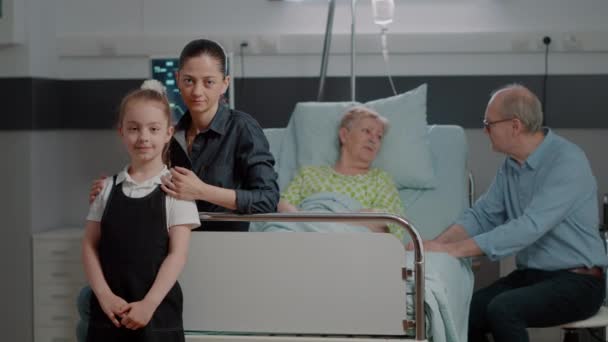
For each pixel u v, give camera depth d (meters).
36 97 4.11
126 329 2.26
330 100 4.17
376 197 3.19
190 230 2.36
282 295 2.43
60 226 4.38
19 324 4.16
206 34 4.24
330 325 2.42
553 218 2.98
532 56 4.10
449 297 2.63
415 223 3.31
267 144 2.71
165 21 4.26
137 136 2.32
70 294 4.06
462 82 4.12
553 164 3.06
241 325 2.45
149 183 2.32
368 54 4.15
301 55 4.19
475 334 3.13
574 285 2.96
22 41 4.04
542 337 3.83
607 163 4.15
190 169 2.66
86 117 4.32
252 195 2.48
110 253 2.28
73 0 4.31
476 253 3.00
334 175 3.23
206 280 2.46
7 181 4.12
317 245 2.41
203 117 2.68
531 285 3.03
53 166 4.30
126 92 4.29
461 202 3.37
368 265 2.41
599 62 4.09
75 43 4.29
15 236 4.13
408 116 3.38
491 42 4.07
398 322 2.40
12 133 4.10
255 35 4.18
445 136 3.48
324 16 4.18
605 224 3.66
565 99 4.09
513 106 3.06
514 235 2.96
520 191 3.15
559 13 4.09
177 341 2.29
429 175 3.34
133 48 4.25
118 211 2.30
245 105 4.21
